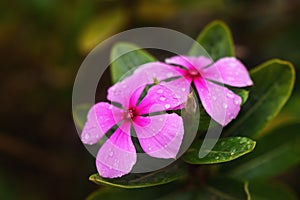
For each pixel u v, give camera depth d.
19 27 0.53
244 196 0.35
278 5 0.54
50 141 0.56
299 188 0.52
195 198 0.37
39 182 0.54
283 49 0.52
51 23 0.52
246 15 0.55
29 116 0.56
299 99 0.49
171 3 0.50
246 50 0.52
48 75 0.54
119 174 0.31
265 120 0.37
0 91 0.55
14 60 0.55
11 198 0.52
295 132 0.40
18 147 0.54
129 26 0.51
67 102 0.54
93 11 0.50
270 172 0.40
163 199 0.37
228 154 0.32
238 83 0.34
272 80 0.37
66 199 0.53
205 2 0.50
